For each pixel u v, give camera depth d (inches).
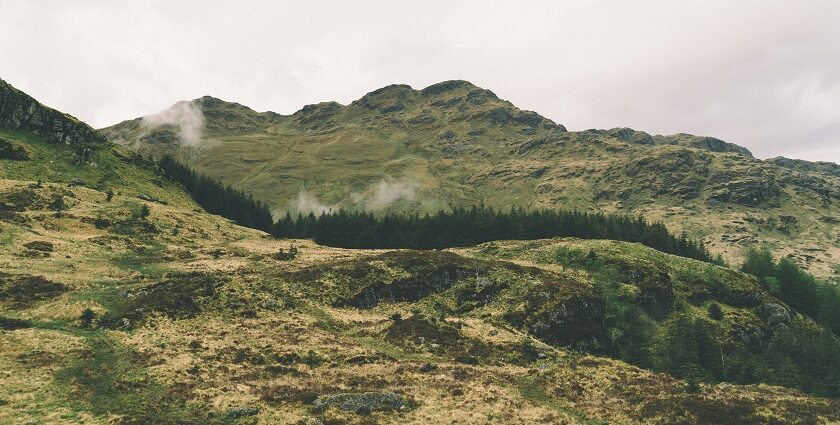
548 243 5708.7
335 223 7273.6
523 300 3634.4
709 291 4579.2
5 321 2276.1
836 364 3213.6
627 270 4500.5
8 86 6742.1
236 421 1509.6
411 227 7362.2
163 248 4451.3
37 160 6048.2
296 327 2770.7
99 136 7470.5
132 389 1731.1
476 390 1953.7
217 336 2453.2
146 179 7057.1
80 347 2085.4
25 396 1578.5
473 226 6939.0
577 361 2593.5
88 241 4072.3
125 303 2743.6
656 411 1792.6
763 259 6127.0
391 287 3745.1
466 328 3051.2
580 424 1680.6
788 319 4315.9
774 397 1993.1
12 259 3262.8
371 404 1681.8
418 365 2315.5
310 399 1689.2
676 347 3122.5
